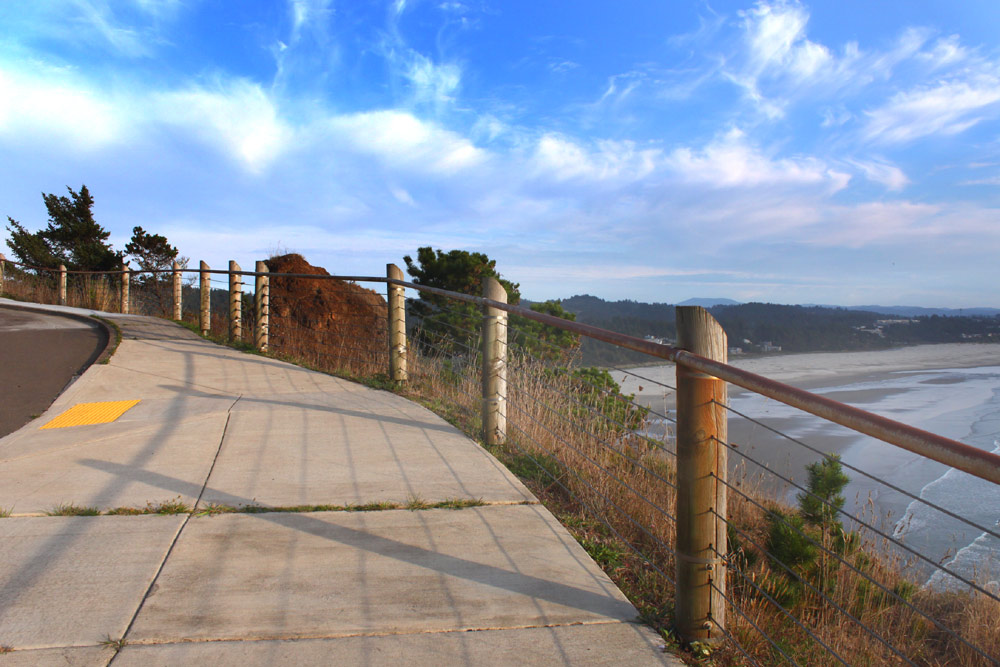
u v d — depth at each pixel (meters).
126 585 2.47
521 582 2.61
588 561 2.83
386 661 2.05
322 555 2.78
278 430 4.69
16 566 2.59
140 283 15.48
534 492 3.82
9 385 5.99
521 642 2.20
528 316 3.69
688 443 2.24
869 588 3.68
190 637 2.15
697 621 2.25
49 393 5.77
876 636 1.86
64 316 11.58
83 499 3.29
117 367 6.75
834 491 4.20
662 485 4.00
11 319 10.74
